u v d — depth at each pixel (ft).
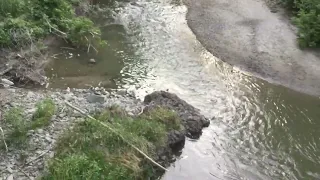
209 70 42.09
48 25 43.04
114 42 46.03
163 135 29.86
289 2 51.90
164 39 47.44
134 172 26.30
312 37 44.62
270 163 30.30
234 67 42.60
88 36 45.01
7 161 26.11
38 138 28.09
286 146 32.09
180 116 32.89
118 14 52.03
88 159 25.79
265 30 48.29
